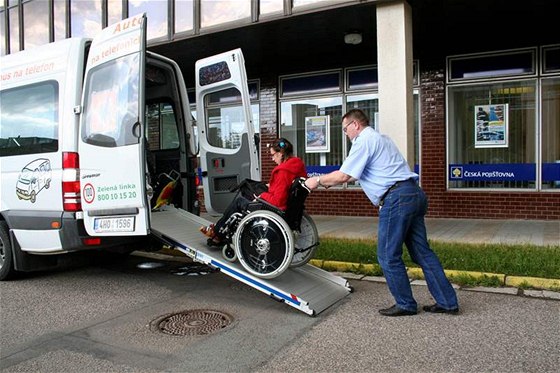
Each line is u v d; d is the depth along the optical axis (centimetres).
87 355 380
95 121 536
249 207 506
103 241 551
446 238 756
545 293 516
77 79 562
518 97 935
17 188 601
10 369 357
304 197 504
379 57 759
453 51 966
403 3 738
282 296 466
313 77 1103
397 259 451
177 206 682
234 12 873
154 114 708
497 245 671
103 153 524
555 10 782
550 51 908
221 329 433
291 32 894
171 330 433
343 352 376
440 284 458
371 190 454
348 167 450
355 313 469
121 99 511
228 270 495
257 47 996
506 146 945
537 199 915
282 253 473
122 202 508
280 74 1136
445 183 980
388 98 756
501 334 405
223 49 1008
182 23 942
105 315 477
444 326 427
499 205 940
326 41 955
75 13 1136
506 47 931
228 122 657
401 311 454
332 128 1091
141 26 496
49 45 598
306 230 549
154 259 746
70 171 548
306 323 445
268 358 369
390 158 450
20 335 426
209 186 676
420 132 993
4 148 623
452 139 980
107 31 536
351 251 673
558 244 683
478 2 743
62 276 642
